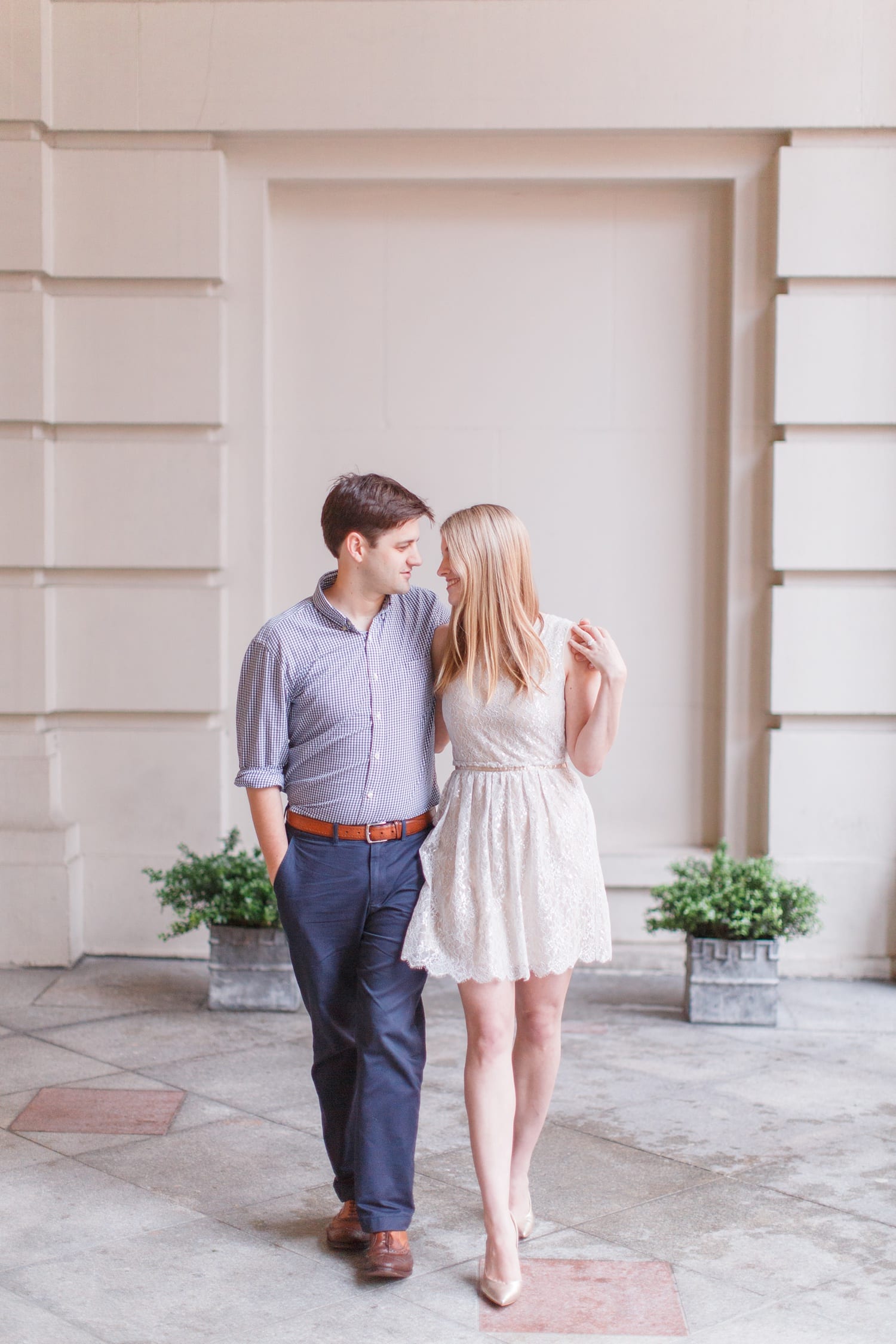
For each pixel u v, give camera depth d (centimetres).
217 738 552
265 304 550
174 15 531
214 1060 431
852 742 546
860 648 543
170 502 545
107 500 546
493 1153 279
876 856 549
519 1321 270
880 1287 285
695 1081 418
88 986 517
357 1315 271
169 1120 379
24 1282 283
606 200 557
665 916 495
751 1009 478
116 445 545
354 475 288
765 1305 277
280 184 553
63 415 543
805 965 548
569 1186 338
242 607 556
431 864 290
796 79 528
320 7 530
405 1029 287
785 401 538
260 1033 461
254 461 553
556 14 529
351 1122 294
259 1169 345
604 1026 477
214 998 486
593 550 564
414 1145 290
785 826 548
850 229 533
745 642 555
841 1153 361
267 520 556
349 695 285
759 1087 414
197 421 543
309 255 559
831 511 540
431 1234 309
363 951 290
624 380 560
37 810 548
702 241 556
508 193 557
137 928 557
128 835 556
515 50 529
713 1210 323
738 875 494
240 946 484
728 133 538
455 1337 264
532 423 561
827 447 539
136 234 539
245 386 552
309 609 290
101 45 532
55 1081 411
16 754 546
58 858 540
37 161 530
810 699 545
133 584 552
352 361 561
